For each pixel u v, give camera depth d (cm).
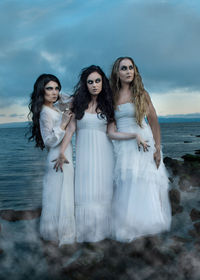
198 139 2898
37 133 321
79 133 310
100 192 296
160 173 312
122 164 303
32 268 251
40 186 688
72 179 302
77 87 312
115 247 278
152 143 315
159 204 299
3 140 3688
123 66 310
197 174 643
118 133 310
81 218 293
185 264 246
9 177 843
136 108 307
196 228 322
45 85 308
